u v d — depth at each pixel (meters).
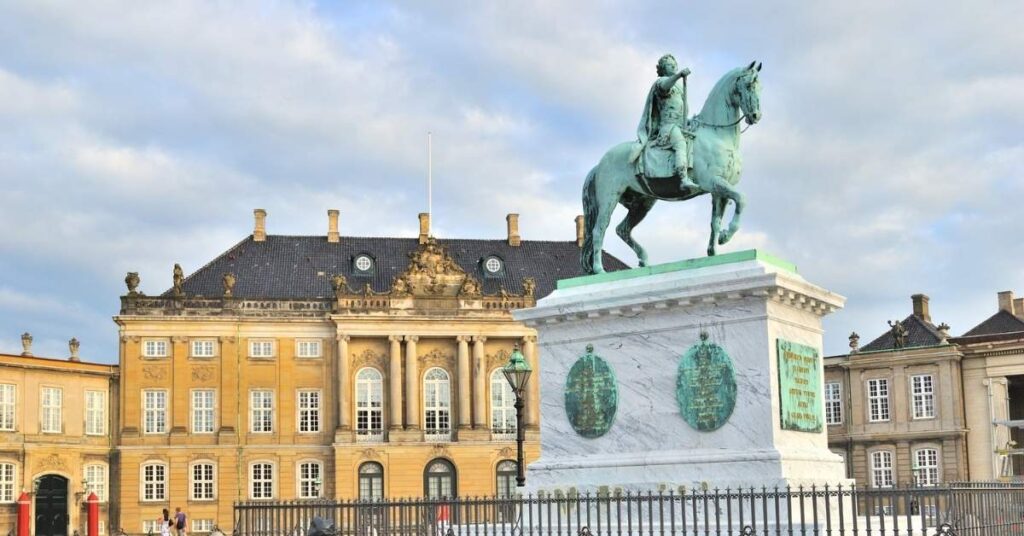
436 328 73.94
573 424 17.83
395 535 18.20
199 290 74.56
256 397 73.00
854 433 68.06
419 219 81.62
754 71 17.33
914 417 66.12
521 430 25.00
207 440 71.75
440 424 74.44
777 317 16.36
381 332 73.50
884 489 14.18
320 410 73.50
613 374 17.44
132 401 71.25
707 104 17.98
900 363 66.69
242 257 77.31
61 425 68.81
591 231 19.05
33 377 67.50
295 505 18.52
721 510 15.92
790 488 14.44
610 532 14.53
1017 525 16.72
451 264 75.56
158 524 70.44
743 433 16.14
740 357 16.30
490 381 74.44
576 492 15.96
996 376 63.59
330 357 73.88
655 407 17.02
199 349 72.56
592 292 17.89
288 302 73.69
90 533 60.41
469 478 73.00
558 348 18.17
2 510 65.00
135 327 71.81
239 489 71.62
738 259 16.75
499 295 74.94
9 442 65.75
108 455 71.19
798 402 16.53
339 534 19.06
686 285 16.67
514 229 82.19
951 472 64.38
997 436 63.12
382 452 72.62
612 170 18.69
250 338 73.25
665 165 17.95
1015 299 69.25
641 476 16.78
